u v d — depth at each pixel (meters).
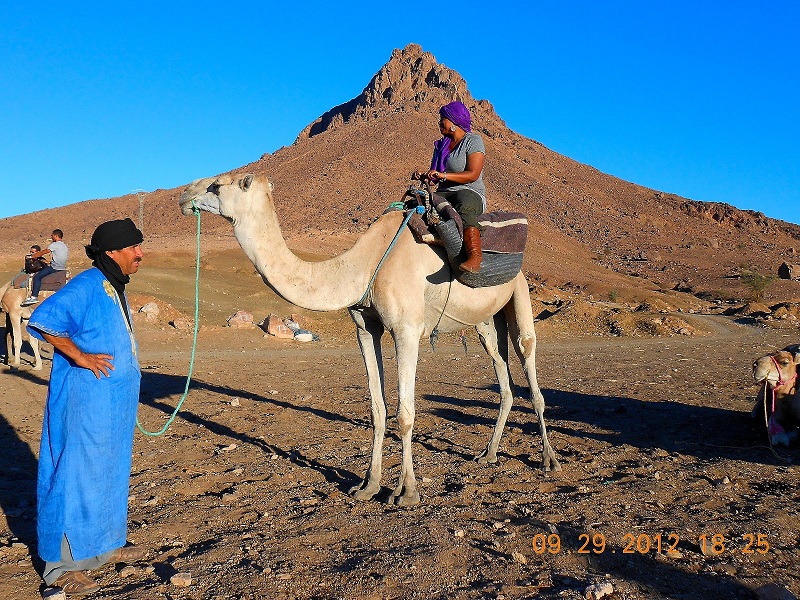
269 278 6.59
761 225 177.38
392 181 155.12
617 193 189.88
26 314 16.11
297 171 167.50
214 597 4.60
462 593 4.66
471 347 24.38
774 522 6.02
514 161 194.38
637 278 117.81
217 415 10.80
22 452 8.46
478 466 7.86
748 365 18.69
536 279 92.69
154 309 26.19
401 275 6.59
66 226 157.00
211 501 6.66
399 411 6.58
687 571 5.04
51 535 4.75
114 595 4.63
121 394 4.92
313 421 10.41
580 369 17.94
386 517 6.15
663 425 10.15
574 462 8.05
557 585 4.80
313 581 4.83
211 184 6.59
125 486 5.09
